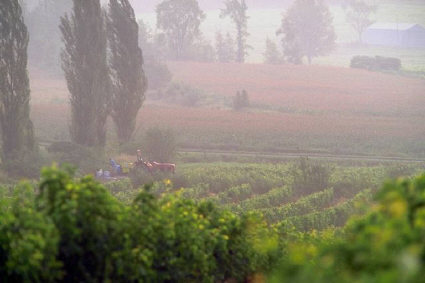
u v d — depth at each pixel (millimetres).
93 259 25406
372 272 14234
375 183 148375
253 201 121312
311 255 27094
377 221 18062
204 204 34750
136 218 26531
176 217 28812
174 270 28391
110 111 188000
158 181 145000
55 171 24453
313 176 145875
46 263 22812
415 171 179500
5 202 28859
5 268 23688
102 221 24375
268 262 34719
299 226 99250
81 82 179750
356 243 16641
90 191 24797
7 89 164375
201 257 28969
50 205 23859
